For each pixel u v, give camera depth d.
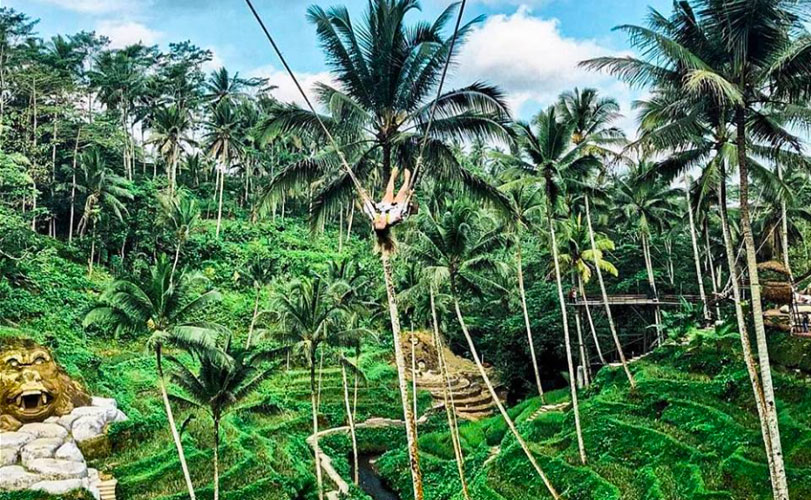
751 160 19.47
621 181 41.75
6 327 34.22
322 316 28.42
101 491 26.44
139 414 34.06
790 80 17.17
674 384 28.38
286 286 49.38
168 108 60.78
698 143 19.67
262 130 18.08
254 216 18.75
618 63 19.31
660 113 19.33
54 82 51.06
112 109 68.25
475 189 18.95
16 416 29.00
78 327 41.47
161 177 67.88
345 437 39.41
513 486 26.14
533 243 47.56
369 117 16.94
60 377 31.91
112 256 52.28
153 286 24.11
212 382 24.23
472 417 43.50
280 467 31.52
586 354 41.47
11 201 46.72
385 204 12.64
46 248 44.97
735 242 44.97
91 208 50.59
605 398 30.02
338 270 44.91
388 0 17.39
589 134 31.62
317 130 18.16
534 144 27.34
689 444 23.70
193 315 48.47
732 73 17.88
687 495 20.92
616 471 23.92
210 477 28.73
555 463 25.84
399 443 39.72
